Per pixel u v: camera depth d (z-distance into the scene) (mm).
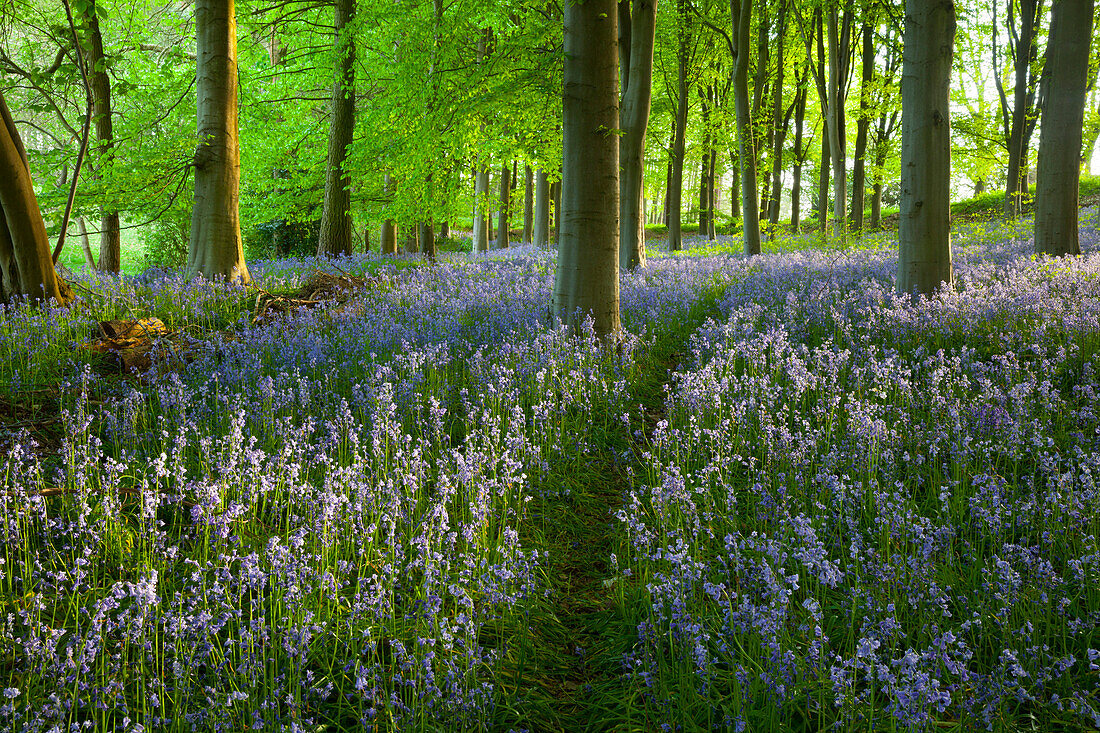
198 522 3719
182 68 21188
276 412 6148
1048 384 5230
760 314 9469
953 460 4637
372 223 23000
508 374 6578
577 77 8055
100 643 2746
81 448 4469
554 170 17453
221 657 2957
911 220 9547
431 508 4121
